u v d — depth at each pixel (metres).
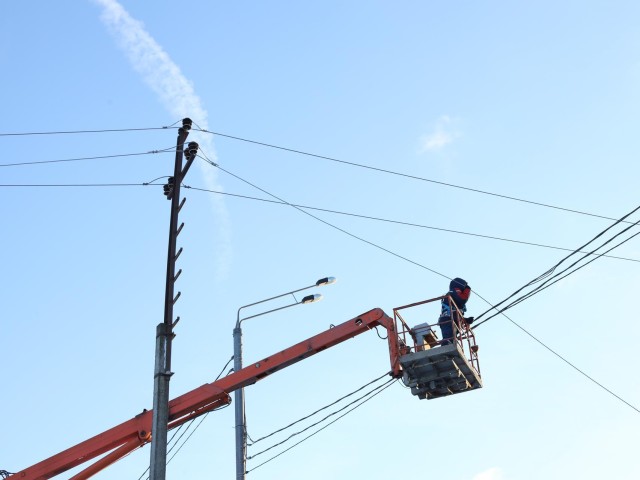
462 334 19.16
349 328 19.73
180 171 19.19
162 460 16.52
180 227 18.75
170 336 17.66
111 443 19.77
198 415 20.11
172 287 18.12
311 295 22.64
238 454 20.38
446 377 18.53
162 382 17.17
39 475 19.78
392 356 19.12
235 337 22.28
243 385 20.12
